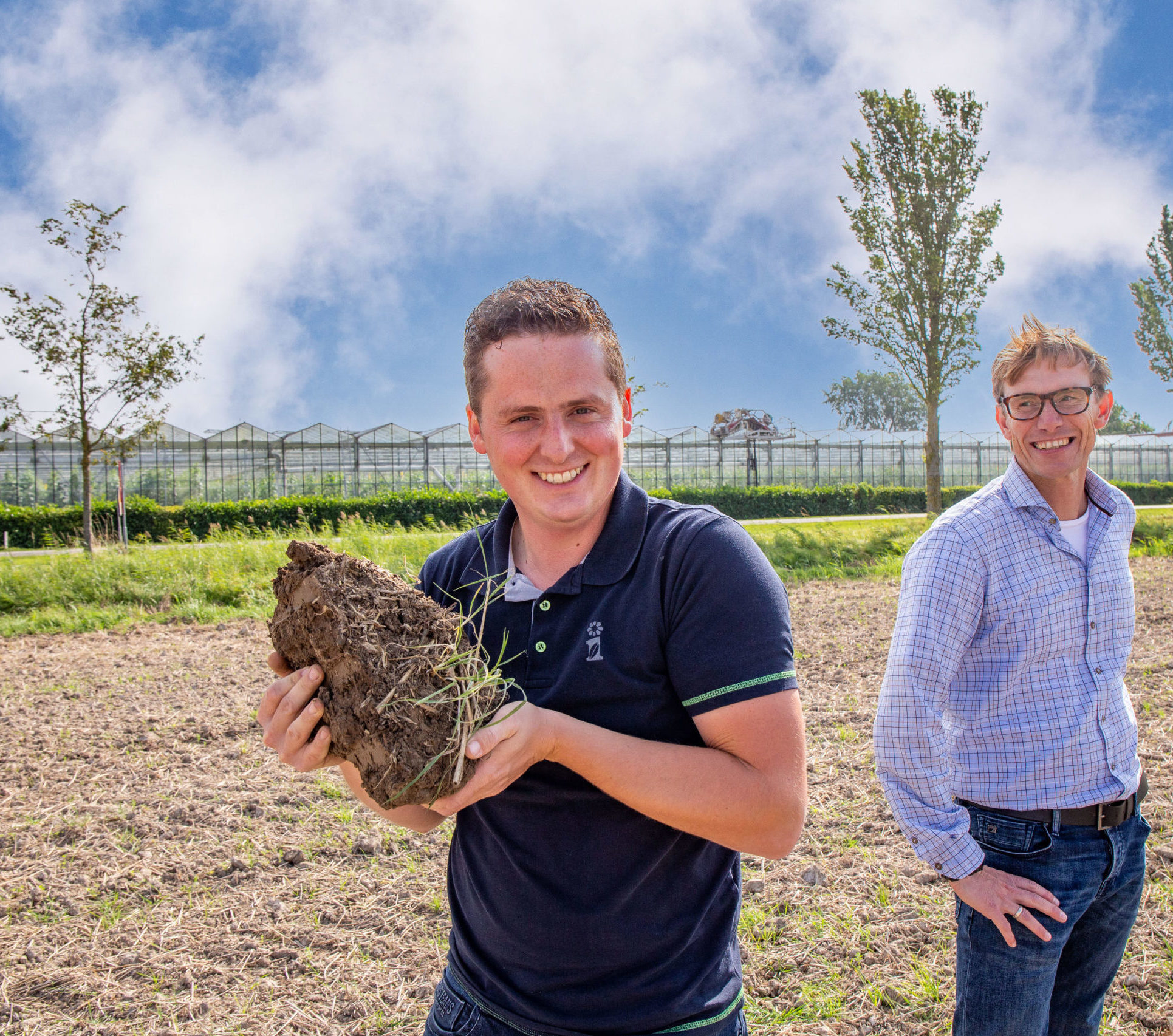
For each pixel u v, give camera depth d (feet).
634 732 4.26
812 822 13.39
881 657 24.58
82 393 50.34
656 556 4.27
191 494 99.14
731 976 4.41
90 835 13.58
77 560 41.34
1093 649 6.33
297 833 13.58
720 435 135.85
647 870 4.21
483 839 4.58
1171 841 11.96
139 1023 9.03
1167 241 86.38
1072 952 6.57
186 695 22.25
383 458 107.86
